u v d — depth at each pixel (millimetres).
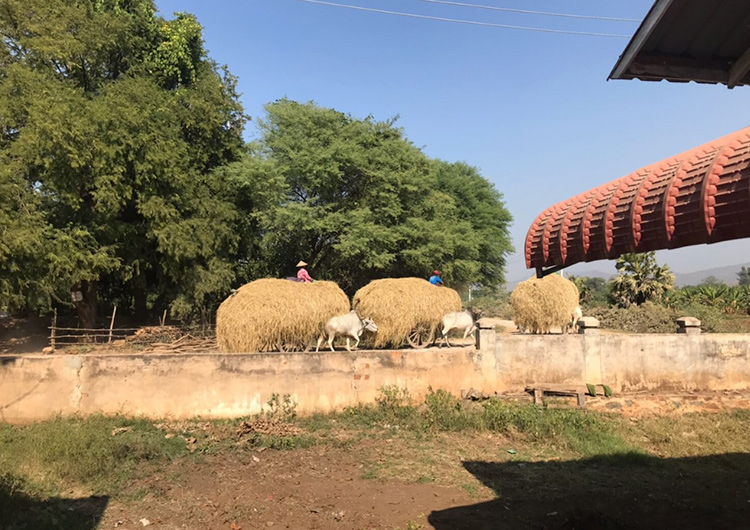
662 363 11078
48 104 15977
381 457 7363
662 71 3846
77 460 6418
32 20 18609
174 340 16516
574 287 14789
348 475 6590
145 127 18125
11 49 18859
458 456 7535
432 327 12758
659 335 11117
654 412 10125
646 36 3488
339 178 20406
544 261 4168
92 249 18047
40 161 15953
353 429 8742
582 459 7562
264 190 19703
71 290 19812
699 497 6082
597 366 10828
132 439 7371
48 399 8609
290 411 9148
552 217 4195
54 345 15500
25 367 8609
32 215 16047
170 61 22500
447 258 22281
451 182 27234
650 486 6438
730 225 2678
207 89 21359
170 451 7160
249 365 9156
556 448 8109
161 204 18344
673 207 3002
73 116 16219
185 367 8969
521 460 7441
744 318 29938
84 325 20328
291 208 19609
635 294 30125
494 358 10492
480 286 29656
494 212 27719
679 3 3256
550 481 6535
